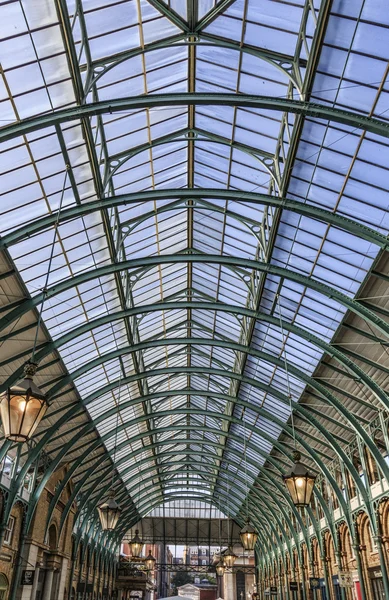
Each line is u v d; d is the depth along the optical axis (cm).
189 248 2592
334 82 1456
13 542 2548
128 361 3020
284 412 3189
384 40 1302
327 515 3197
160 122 1820
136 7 1391
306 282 1991
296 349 2589
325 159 1684
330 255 1988
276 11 1382
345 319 2144
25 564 2647
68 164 1623
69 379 2369
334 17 1292
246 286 2478
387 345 1981
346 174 1692
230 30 1484
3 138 1321
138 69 1595
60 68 1407
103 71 1469
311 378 2497
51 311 2189
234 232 2284
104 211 1859
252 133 1802
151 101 1401
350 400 2525
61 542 3394
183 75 1730
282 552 4725
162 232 2347
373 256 1838
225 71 1659
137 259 2034
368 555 2650
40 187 1711
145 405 3597
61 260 2030
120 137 1778
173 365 3538
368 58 1359
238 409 3631
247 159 1923
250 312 2333
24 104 1455
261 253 2241
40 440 2558
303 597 3772
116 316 2278
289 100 1391
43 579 3145
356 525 2792
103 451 3881
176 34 1527
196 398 4150
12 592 2494
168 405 4188
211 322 3009
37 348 2277
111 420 3556
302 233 1989
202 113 1838
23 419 934
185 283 2806
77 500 3878
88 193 1872
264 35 1454
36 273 1977
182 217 2333
